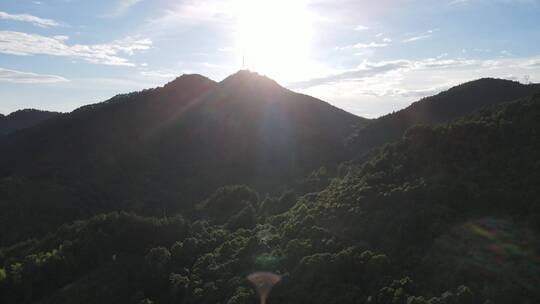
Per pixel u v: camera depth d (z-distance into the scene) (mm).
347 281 35125
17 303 49656
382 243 37688
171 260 51031
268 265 42125
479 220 35125
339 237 41250
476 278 29453
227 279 42750
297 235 46000
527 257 29672
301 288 36562
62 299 47406
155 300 46031
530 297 26844
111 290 47438
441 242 34250
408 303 28906
